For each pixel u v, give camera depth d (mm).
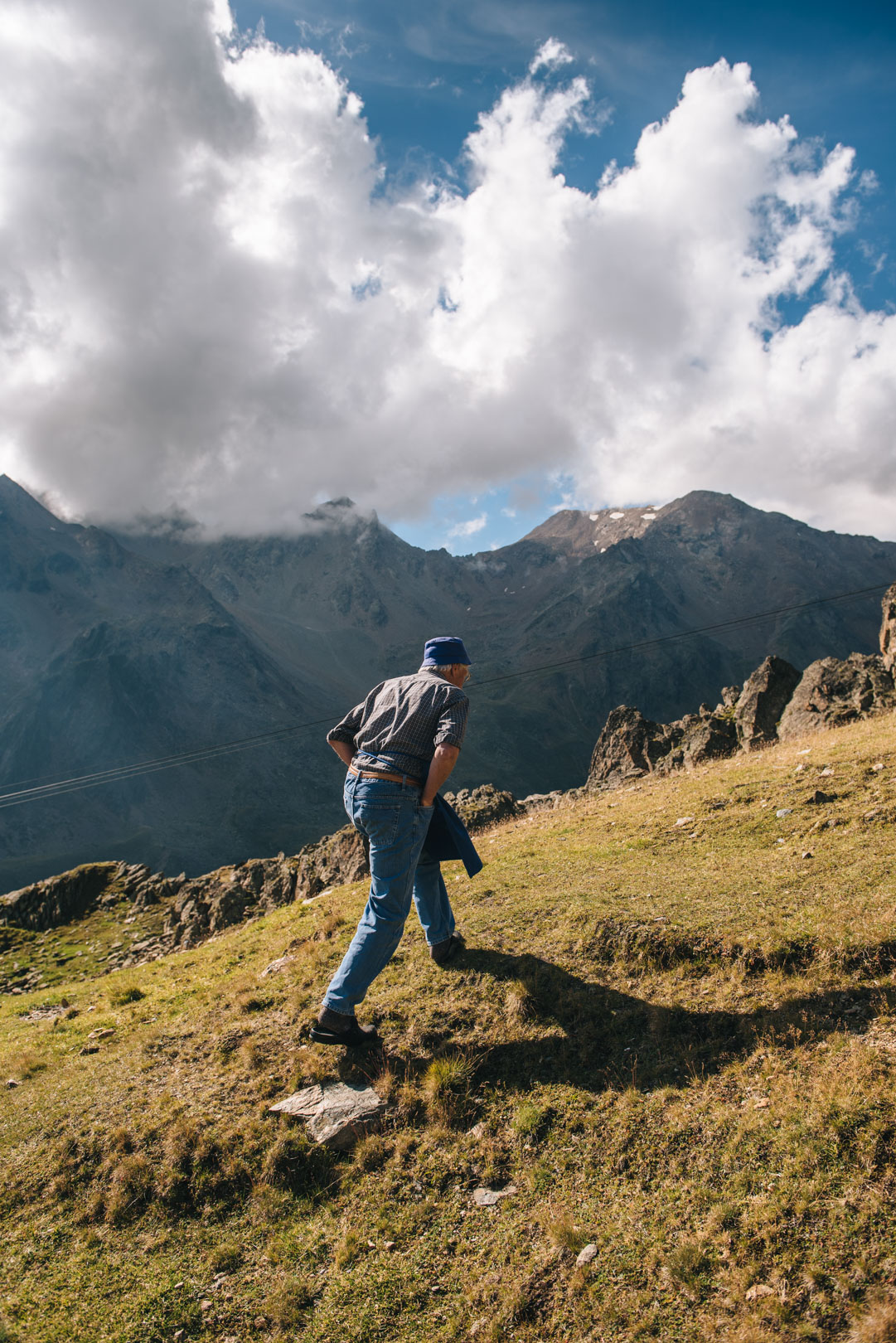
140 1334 3562
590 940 5934
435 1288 3596
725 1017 4855
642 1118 4262
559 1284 3475
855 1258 3215
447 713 5109
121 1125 4969
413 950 6445
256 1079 5199
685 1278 3330
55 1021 8898
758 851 7930
